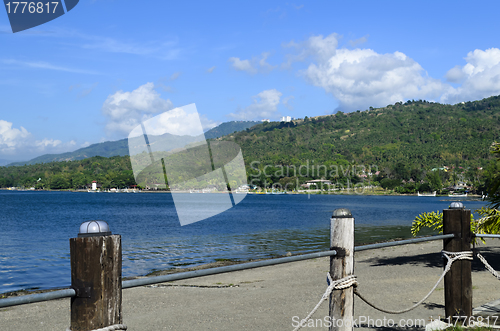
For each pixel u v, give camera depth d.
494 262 9.83
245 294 8.27
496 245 13.04
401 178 177.12
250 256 17.73
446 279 3.98
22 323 6.51
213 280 10.34
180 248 20.61
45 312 7.20
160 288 9.16
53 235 30.30
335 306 2.53
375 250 15.18
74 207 73.62
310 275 10.79
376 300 6.66
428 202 112.50
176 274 1.76
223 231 31.41
